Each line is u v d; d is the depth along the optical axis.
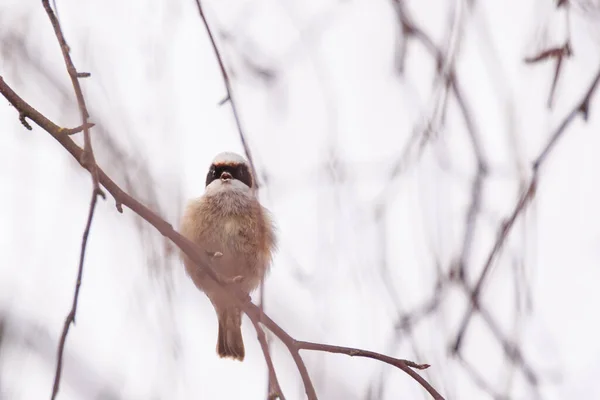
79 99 5.79
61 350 5.26
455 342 7.14
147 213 6.24
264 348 5.43
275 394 5.14
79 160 6.59
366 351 6.34
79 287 5.36
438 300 7.38
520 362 7.05
